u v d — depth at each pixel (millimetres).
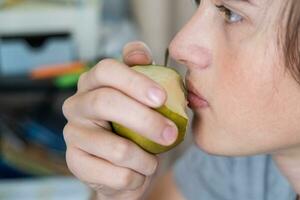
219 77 468
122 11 1144
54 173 803
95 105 458
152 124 445
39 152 817
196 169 658
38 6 933
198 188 652
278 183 600
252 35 453
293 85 457
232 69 463
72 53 930
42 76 856
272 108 465
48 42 916
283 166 542
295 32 439
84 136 478
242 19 455
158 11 1087
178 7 1083
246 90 463
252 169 617
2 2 935
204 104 480
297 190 554
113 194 520
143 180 487
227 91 467
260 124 470
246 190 622
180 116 455
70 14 921
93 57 944
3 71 895
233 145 482
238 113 469
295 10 435
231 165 631
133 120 446
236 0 447
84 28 937
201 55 468
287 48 444
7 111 852
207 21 468
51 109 856
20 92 846
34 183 782
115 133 477
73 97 495
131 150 464
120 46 979
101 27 1071
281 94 460
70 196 763
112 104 451
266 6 443
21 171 803
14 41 895
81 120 487
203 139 488
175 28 1103
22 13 900
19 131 834
